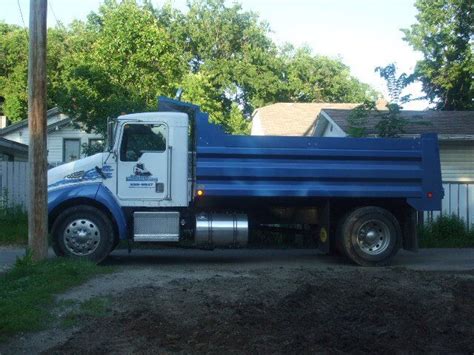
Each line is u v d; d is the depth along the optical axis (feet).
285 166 38.81
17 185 58.13
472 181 63.26
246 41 138.31
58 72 113.39
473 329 22.84
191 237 39.88
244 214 40.19
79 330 22.30
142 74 76.02
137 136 38.86
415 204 40.06
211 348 20.12
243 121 106.73
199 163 38.14
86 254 38.09
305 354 19.65
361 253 39.70
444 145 63.67
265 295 27.53
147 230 38.68
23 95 124.16
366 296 27.32
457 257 45.91
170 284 30.17
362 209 40.01
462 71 89.25
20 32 128.98
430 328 22.81
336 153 39.19
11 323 22.26
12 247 49.83
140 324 22.61
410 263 42.37
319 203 41.32
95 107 69.00
